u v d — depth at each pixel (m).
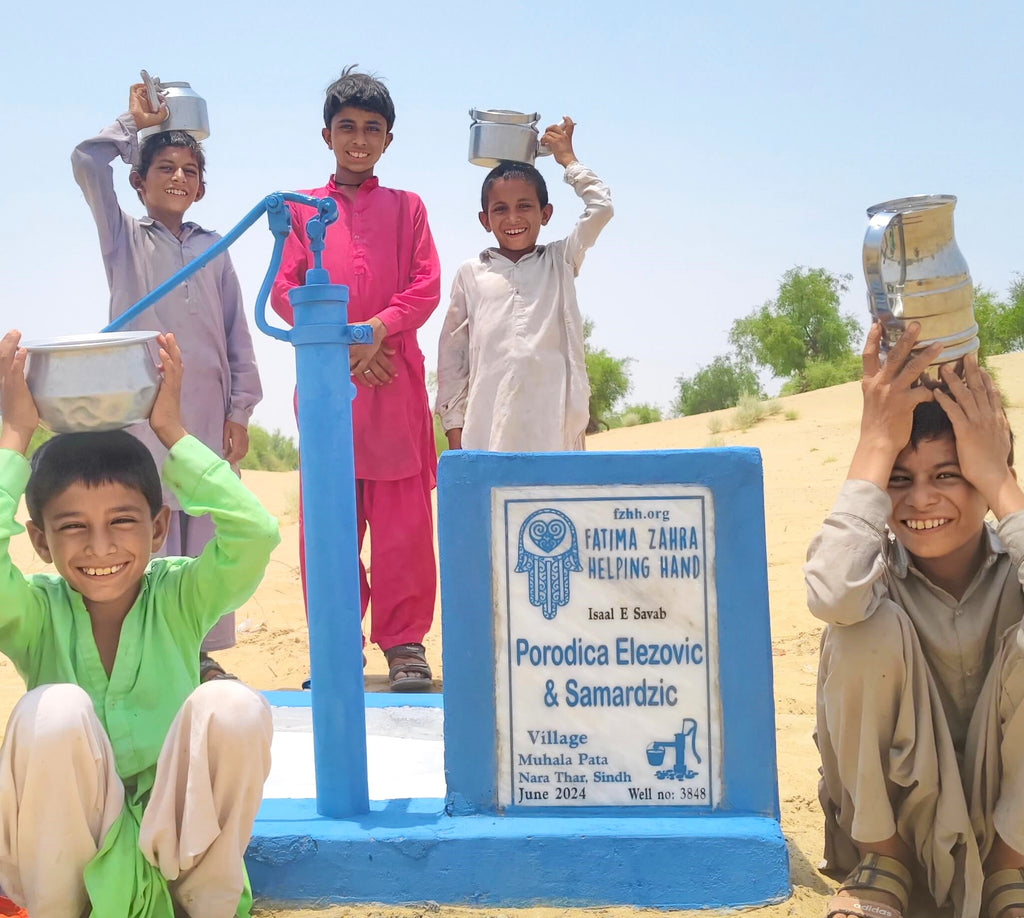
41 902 2.85
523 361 5.69
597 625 3.43
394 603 6.03
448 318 6.01
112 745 3.08
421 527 6.07
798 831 3.89
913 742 3.09
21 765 2.73
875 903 3.08
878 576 3.03
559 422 5.71
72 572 3.09
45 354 3.11
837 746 3.17
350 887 3.27
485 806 3.43
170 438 3.26
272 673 6.81
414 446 6.02
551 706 3.43
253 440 46.50
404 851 3.26
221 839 2.91
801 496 13.27
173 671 3.20
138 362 3.17
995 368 27.73
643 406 48.66
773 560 9.62
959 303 3.15
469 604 3.44
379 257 5.95
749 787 3.39
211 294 6.00
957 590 3.33
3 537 3.00
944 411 3.17
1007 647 3.02
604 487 3.43
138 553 3.14
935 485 3.17
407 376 6.02
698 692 3.41
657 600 3.42
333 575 3.43
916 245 3.13
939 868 3.13
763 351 52.41
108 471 3.08
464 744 3.44
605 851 3.25
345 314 3.47
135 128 5.91
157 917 2.96
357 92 5.93
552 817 3.40
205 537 5.97
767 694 3.39
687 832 3.26
